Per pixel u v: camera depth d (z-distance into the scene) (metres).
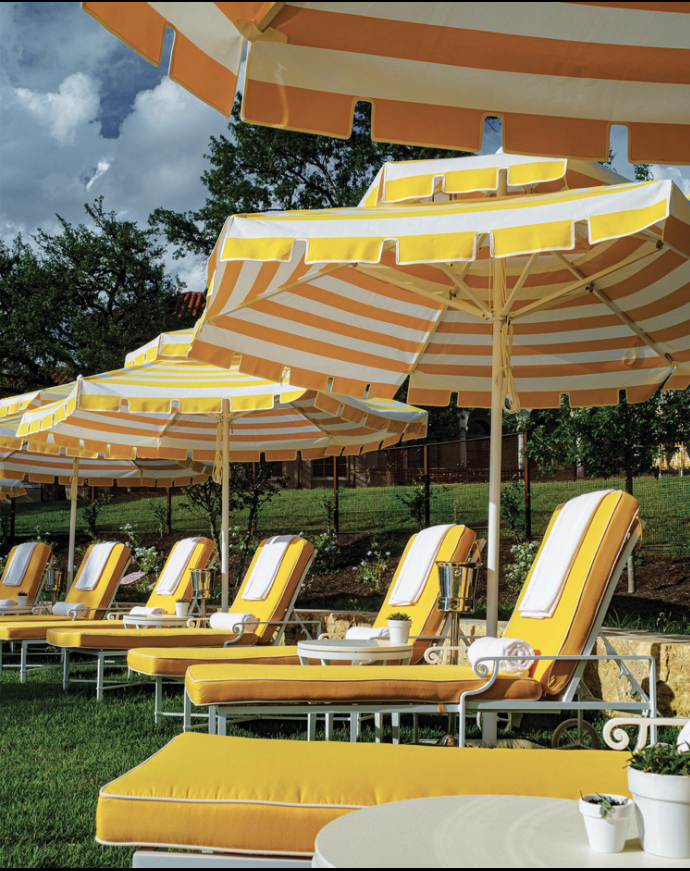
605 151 2.90
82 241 27.03
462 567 4.92
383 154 21.31
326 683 3.94
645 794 1.66
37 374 26.58
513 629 4.64
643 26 2.56
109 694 7.04
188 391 7.34
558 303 6.39
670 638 5.91
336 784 2.34
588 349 6.65
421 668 4.29
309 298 5.96
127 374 7.70
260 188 22.52
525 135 2.87
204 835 2.27
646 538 10.49
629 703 3.99
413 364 6.98
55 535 18.89
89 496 25.09
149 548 15.09
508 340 5.55
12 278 26.84
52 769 4.36
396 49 2.62
